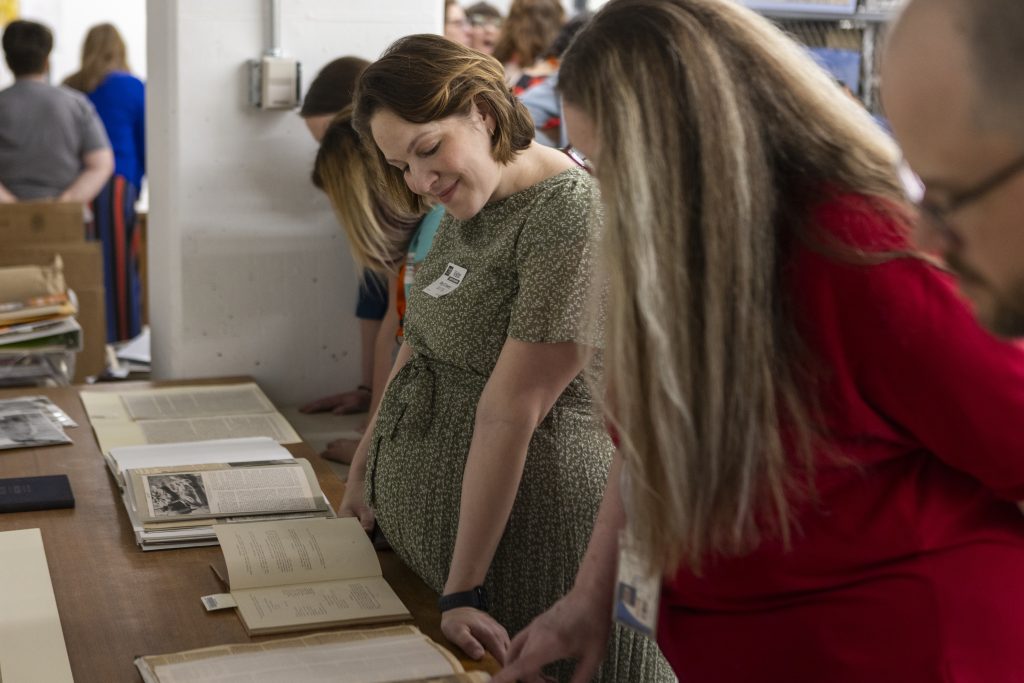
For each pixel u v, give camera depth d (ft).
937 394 3.42
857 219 3.43
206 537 6.07
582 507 5.46
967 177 2.41
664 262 3.40
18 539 6.04
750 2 9.78
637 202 3.39
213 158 9.35
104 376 13.32
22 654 4.80
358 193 7.55
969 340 3.34
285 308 9.83
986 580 3.68
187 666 4.67
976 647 3.65
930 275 3.37
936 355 3.36
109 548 6.00
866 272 3.38
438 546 5.59
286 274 9.77
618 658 5.54
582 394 5.50
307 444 7.89
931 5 2.44
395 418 5.86
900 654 3.67
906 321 3.36
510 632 5.56
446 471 5.58
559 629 4.53
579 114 3.67
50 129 15.30
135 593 5.48
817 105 3.52
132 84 17.25
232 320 9.70
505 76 5.33
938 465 3.76
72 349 9.67
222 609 5.32
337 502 6.74
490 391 5.15
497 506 5.13
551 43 12.46
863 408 3.59
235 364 9.79
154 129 9.96
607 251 3.51
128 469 6.73
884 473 3.74
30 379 9.50
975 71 2.32
